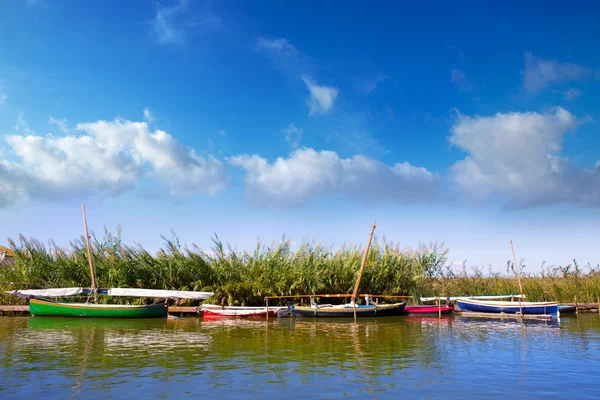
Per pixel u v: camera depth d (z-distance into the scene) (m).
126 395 11.58
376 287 37.44
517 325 27.67
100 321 28.52
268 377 13.45
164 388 12.21
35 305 29.84
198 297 30.81
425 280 38.56
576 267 40.06
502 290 39.69
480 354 17.31
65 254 34.28
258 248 35.94
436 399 11.40
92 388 12.17
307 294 35.41
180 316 32.50
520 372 14.32
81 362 15.44
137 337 21.48
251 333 23.30
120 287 33.25
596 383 13.02
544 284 39.72
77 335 22.05
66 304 29.44
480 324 28.27
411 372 14.23
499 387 12.55
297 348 18.44
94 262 33.75
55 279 33.78
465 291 40.41
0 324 26.67
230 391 11.95
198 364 15.20
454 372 14.26
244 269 35.03
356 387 12.41
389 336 22.23
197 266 34.53
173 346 18.81
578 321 29.92
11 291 30.45
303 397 11.48
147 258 34.41
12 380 12.97
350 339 21.14
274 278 34.81
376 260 37.66
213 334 22.73
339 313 31.25
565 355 17.19
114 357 16.34
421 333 23.55
